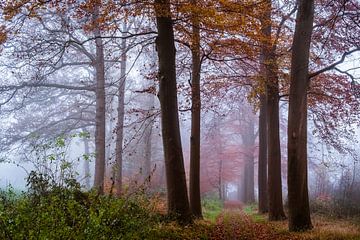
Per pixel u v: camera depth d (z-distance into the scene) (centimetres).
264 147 2358
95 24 1376
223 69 1988
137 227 796
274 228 1438
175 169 1281
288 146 1320
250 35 1405
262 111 2366
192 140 1700
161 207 1505
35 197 669
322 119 1953
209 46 1578
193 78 1695
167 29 1305
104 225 637
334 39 1527
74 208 644
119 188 2042
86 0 1268
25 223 553
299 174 1299
